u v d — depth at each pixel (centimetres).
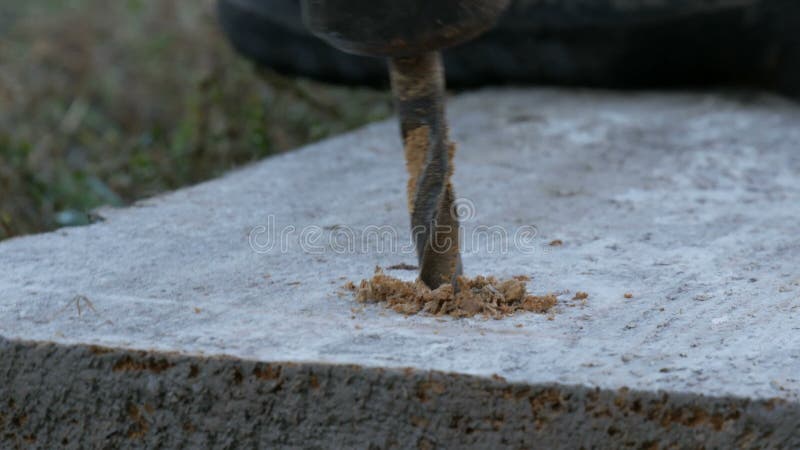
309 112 193
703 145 145
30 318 117
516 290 118
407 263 123
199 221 129
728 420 111
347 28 115
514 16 168
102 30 253
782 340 115
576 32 165
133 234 127
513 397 111
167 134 201
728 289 120
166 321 117
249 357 113
